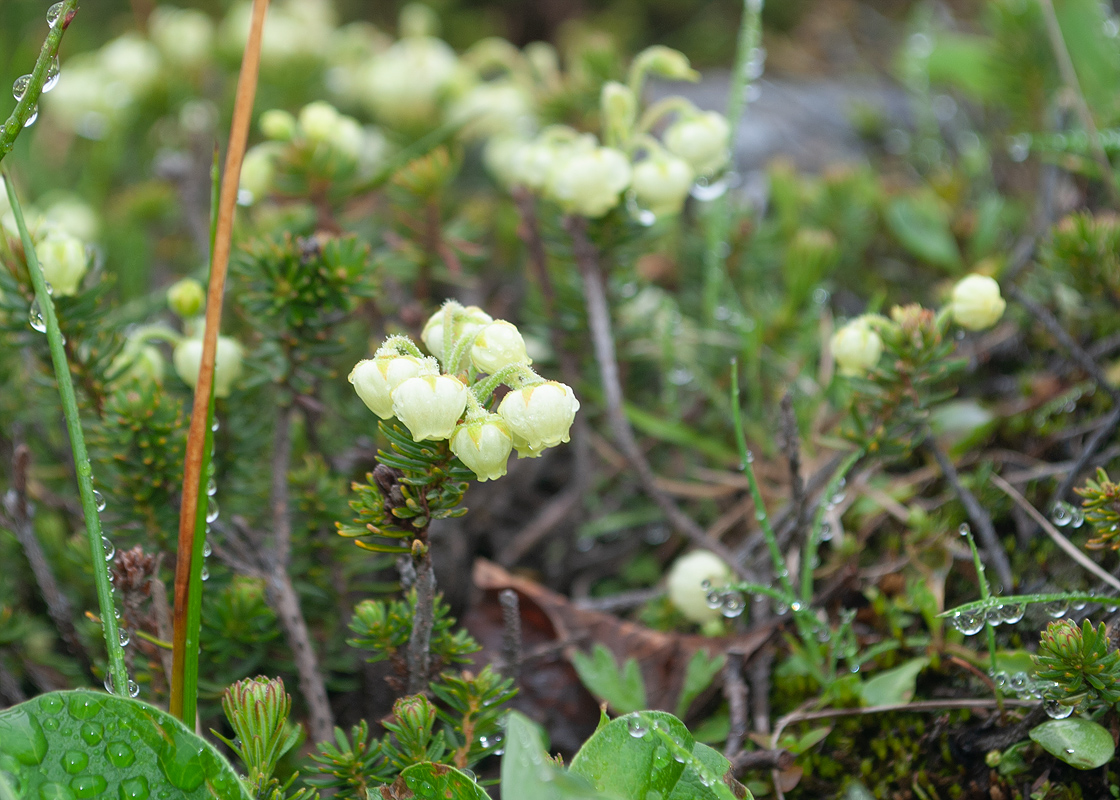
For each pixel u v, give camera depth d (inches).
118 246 15.8
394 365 10.0
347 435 13.4
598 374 14.1
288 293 11.5
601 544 14.0
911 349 11.5
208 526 11.8
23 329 11.6
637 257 13.8
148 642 11.0
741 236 15.4
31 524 11.7
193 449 10.4
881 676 11.6
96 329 11.9
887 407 11.7
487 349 10.1
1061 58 14.1
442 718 10.9
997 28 15.8
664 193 12.6
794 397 14.1
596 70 15.7
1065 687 10.7
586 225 12.8
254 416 12.7
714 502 13.9
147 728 10.0
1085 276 12.8
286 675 11.9
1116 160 14.7
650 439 14.4
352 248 11.7
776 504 13.5
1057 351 13.9
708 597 12.1
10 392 13.3
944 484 13.1
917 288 15.5
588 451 13.8
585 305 13.6
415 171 13.7
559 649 12.3
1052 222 14.7
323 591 12.0
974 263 15.1
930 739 11.5
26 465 11.5
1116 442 12.8
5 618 11.9
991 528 12.2
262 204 15.9
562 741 12.1
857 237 15.6
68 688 12.0
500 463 9.9
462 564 13.3
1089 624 10.5
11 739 9.9
